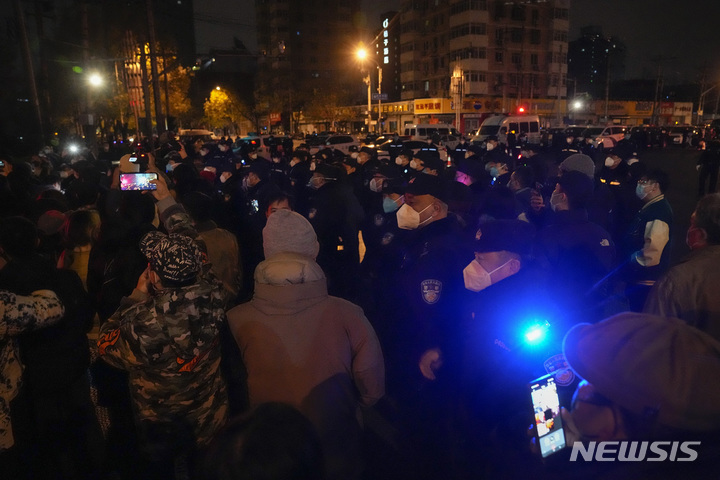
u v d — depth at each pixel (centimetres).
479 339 229
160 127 2775
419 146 2459
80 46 2052
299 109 8425
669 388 95
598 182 603
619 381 100
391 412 409
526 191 524
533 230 247
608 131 4000
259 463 102
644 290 404
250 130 10156
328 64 11031
